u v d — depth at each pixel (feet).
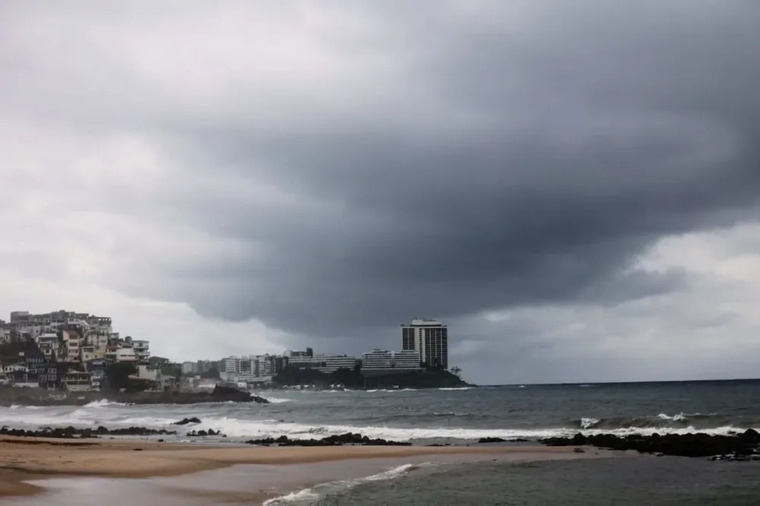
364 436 189.16
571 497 84.79
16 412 496.64
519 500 82.23
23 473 90.99
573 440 155.84
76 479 86.99
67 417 398.83
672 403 397.80
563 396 633.20
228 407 556.10
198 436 214.69
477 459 124.36
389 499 80.84
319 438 189.57
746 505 80.59
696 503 81.41
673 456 129.29
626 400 469.57
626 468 112.37
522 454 132.36
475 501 80.94
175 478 93.04
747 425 183.42
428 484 93.76
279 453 130.11
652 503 81.56
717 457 125.70
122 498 74.38
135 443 161.48
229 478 95.40
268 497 79.87
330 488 88.69
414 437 189.57
